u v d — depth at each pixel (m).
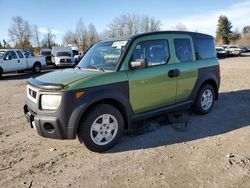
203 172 4.00
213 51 7.06
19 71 22.36
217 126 5.95
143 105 5.38
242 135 5.39
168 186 3.67
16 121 6.92
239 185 3.64
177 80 5.91
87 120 4.63
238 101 8.18
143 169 4.16
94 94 4.62
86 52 6.20
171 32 6.04
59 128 4.46
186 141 5.18
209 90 6.88
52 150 4.98
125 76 5.03
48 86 4.49
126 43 5.27
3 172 4.25
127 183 3.80
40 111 4.58
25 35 64.62
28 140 5.52
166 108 5.84
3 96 10.85
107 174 4.06
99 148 4.78
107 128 4.87
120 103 4.98
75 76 4.82
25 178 4.05
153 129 5.77
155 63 5.59
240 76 14.19
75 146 5.12
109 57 5.36
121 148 4.96
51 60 29.11
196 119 6.46
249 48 53.47
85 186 3.78
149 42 5.53
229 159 4.37
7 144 5.35
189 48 6.36
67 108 4.42
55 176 4.07
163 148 4.89
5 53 19.81
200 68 6.46
